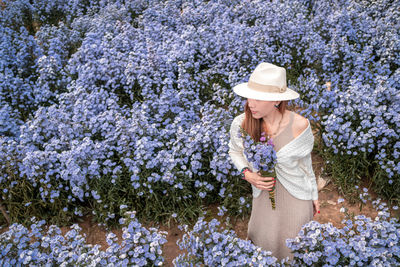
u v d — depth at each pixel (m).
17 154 4.38
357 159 4.24
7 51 7.14
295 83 6.12
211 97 6.07
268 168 2.43
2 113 4.98
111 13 9.00
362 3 8.02
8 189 4.30
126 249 2.88
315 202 2.73
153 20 8.47
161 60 6.16
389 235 2.66
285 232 2.72
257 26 7.18
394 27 6.44
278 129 2.40
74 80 6.23
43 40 8.09
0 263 3.05
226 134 4.16
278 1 8.55
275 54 6.25
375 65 5.71
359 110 4.33
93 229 4.13
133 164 4.05
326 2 7.91
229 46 6.36
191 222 4.07
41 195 4.09
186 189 4.03
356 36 6.69
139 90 5.77
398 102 4.38
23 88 6.04
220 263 2.78
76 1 10.48
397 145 3.87
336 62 5.94
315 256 2.53
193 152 4.30
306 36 6.56
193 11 8.51
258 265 2.58
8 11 9.76
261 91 2.20
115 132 4.53
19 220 4.24
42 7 10.22
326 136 4.32
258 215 2.81
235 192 4.08
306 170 2.59
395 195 4.01
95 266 2.74
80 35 8.58
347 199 4.23
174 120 5.06
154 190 4.04
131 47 7.15
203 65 6.77
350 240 2.66
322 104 4.74
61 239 3.13
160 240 2.92
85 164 4.19
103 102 5.27
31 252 3.04
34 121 4.69
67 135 4.62
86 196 3.99
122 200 4.03
